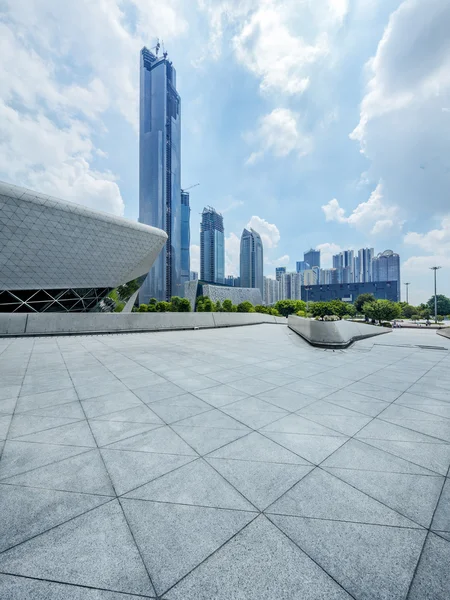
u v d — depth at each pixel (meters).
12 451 2.84
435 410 4.05
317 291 169.25
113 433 3.27
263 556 1.67
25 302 24.36
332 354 8.80
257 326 20.91
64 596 1.46
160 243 30.95
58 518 1.94
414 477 2.46
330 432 3.33
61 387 5.09
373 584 1.51
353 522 1.93
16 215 20.48
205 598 1.45
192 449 2.92
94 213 24.59
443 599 1.45
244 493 2.23
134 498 2.16
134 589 1.49
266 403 4.32
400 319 69.12
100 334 14.29
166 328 16.55
